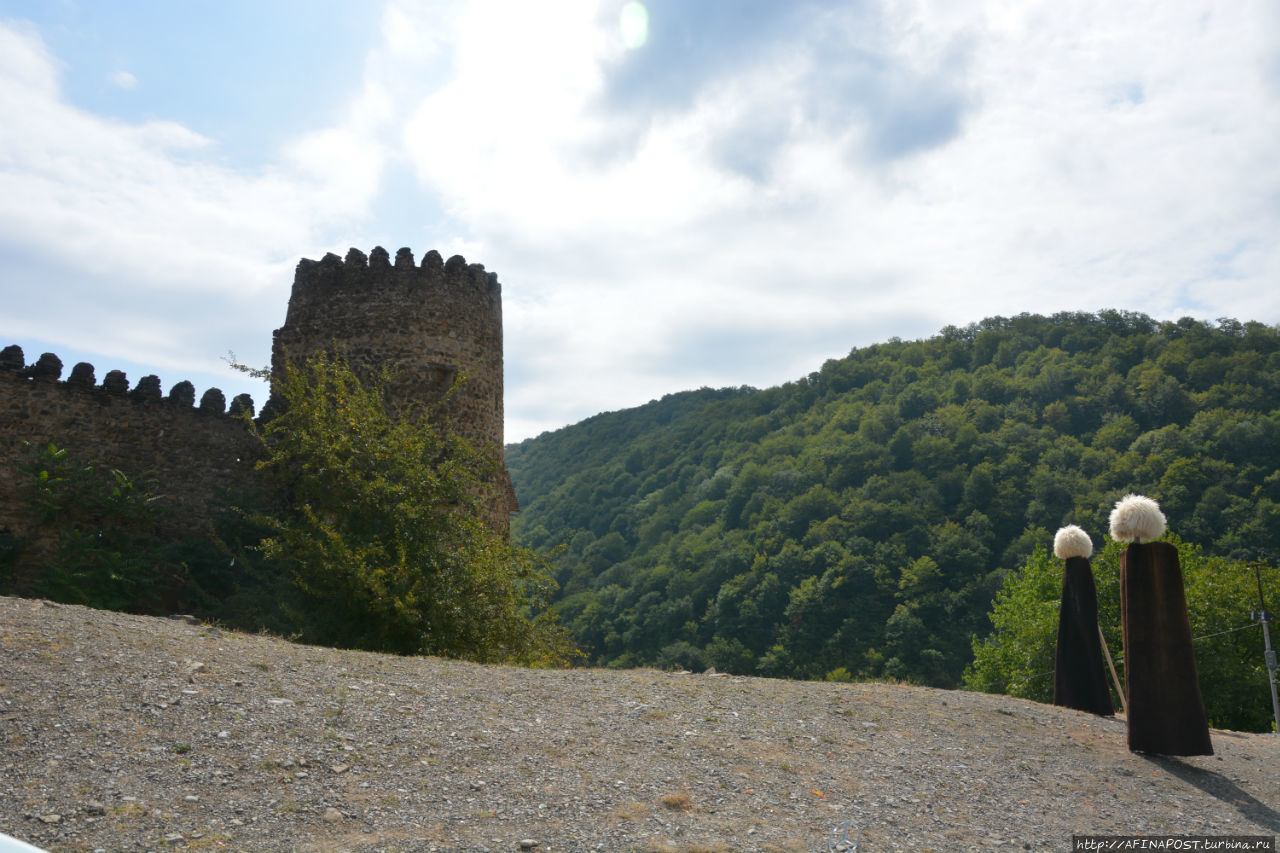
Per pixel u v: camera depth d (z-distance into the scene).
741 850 5.01
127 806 4.59
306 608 12.41
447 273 17.41
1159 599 8.95
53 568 12.99
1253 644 23.88
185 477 16.14
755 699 9.21
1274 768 9.23
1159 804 7.11
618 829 5.16
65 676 6.20
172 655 7.20
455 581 12.69
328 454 13.20
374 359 16.67
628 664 50.12
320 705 6.69
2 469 14.30
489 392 17.91
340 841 4.59
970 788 6.84
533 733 6.88
